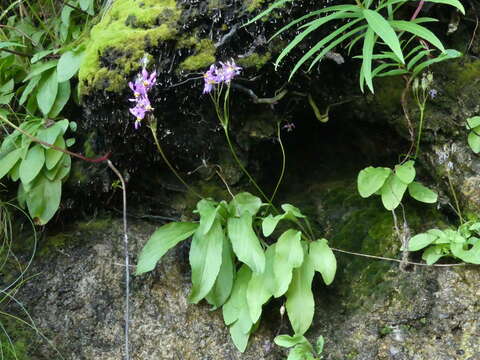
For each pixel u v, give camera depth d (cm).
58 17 83
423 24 69
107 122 66
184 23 62
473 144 64
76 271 69
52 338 65
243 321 62
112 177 72
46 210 68
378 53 66
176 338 64
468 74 68
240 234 62
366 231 68
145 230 73
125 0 67
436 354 58
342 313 64
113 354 64
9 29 82
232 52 62
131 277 68
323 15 61
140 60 61
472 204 64
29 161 68
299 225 67
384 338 60
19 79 76
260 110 67
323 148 75
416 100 67
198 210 64
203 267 62
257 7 60
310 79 66
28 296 68
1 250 71
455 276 61
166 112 65
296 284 61
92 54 64
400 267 64
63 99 71
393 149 71
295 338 59
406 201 68
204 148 69
